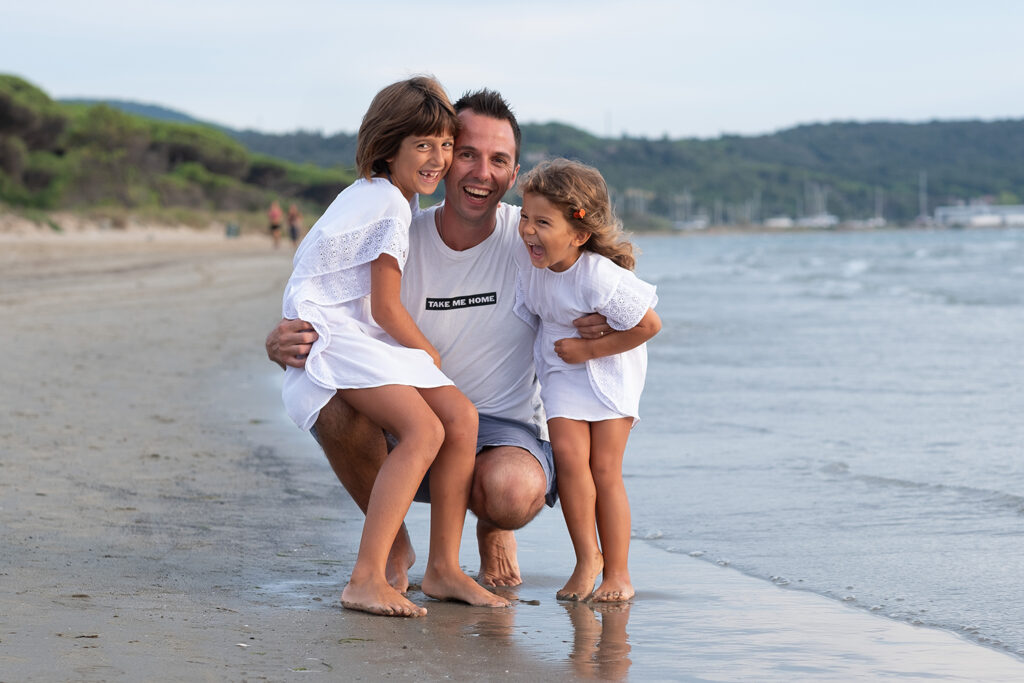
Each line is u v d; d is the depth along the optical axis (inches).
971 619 118.8
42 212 1902.1
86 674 89.8
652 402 294.0
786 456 219.3
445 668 97.7
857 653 106.8
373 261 124.7
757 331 502.9
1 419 239.0
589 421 130.3
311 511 170.9
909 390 313.3
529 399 139.5
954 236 4601.4
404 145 126.6
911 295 765.3
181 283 794.2
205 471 197.5
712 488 192.2
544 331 134.0
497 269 134.7
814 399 297.4
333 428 125.3
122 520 157.6
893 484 192.1
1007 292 780.0
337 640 105.3
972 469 203.6
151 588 122.7
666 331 502.0
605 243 128.1
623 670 100.1
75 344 399.5
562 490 130.0
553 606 125.0
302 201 3164.4
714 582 136.7
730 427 254.4
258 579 130.6
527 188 126.0
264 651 99.9
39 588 119.3
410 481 119.7
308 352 125.0
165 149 2854.3
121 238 1878.7
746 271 1269.7
